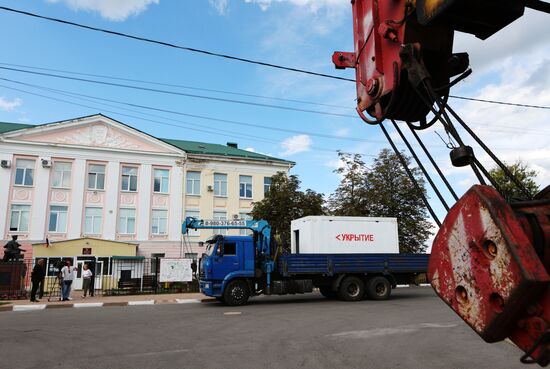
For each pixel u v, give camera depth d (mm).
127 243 27953
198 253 31016
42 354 6715
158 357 6445
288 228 24531
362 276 16578
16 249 20516
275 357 6359
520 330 1497
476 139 1957
